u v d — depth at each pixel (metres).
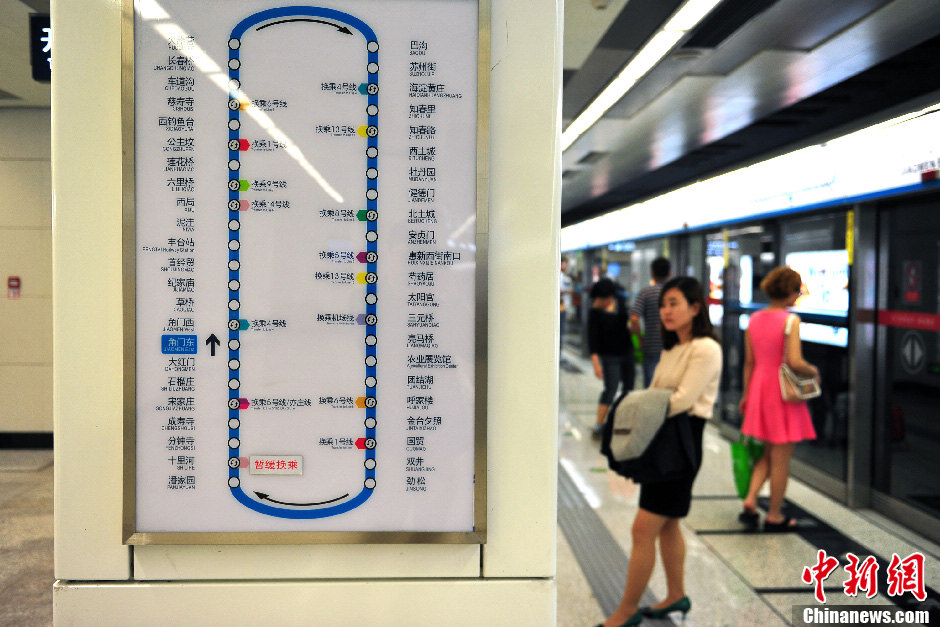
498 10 1.17
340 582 1.20
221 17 1.15
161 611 1.18
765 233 7.57
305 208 1.17
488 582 1.21
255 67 1.16
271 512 1.18
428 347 1.18
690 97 6.02
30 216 6.42
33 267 6.45
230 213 1.16
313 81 1.16
